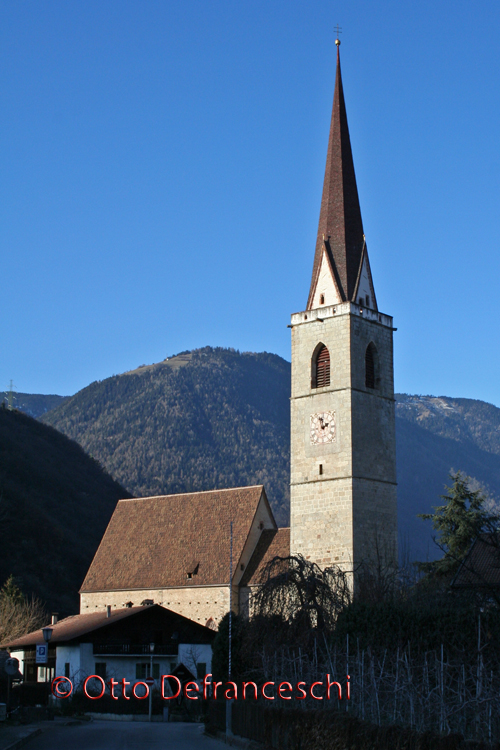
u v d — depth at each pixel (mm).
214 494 119062
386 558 95000
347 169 104062
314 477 97188
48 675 109125
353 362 97188
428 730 36531
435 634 54688
